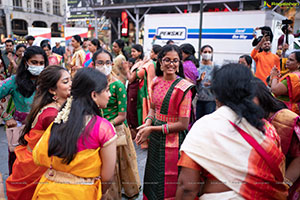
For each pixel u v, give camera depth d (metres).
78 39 5.98
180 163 1.28
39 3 26.41
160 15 9.84
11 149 2.29
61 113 1.47
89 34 21.16
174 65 2.04
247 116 1.19
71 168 1.38
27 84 2.35
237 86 1.22
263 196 1.19
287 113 1.54
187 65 3.75
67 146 1.34
